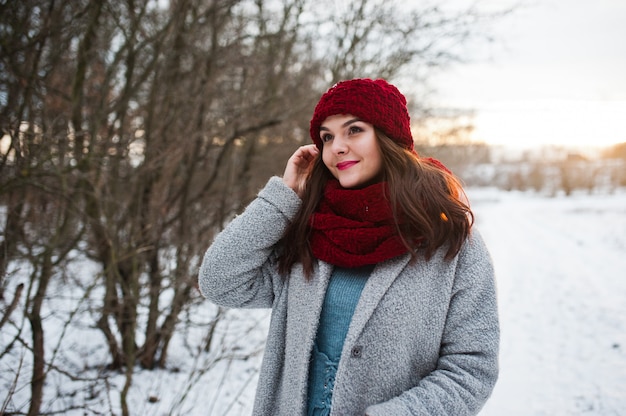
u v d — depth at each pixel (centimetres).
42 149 288
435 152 973
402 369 119
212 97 471
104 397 357
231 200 512
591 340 489
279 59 533
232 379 408
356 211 128
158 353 460
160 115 427
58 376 383
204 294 145
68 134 302
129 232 412
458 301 122
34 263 291
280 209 139
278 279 147
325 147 135
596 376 401
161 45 380
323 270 130
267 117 520
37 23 306
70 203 344
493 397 374
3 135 287
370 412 108
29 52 301
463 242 125
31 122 296
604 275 797
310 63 588
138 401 358
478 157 1307
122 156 343
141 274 422
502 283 799
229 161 530
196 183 559
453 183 137
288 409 130
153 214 410
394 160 126
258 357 445
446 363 119
